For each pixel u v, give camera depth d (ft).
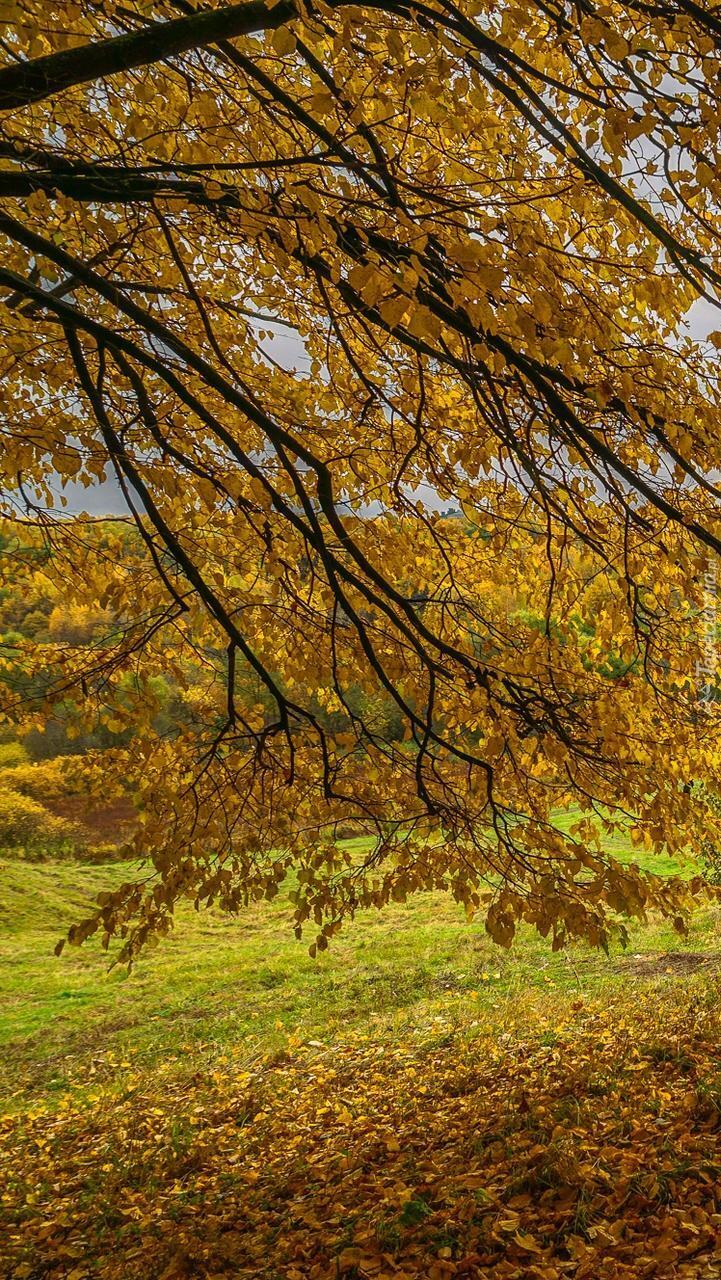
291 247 9.75
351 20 7.72
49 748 65.46
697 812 14.65
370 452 14.96
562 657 15.57
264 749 12.95
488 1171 15.24
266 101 9.30
